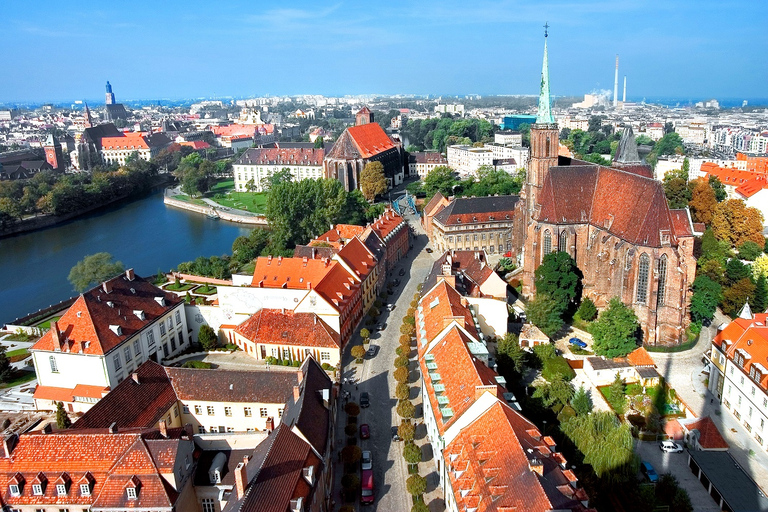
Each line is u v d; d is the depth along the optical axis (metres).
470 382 96.75
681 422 111.94
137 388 105.75
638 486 89.94
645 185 149.50
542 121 176.75
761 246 199.88
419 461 100.38
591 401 122.00
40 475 82.62
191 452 86.69
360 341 153.75
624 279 150.62
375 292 182.50
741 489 93.06
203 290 194.50
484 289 155.00
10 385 138.25
